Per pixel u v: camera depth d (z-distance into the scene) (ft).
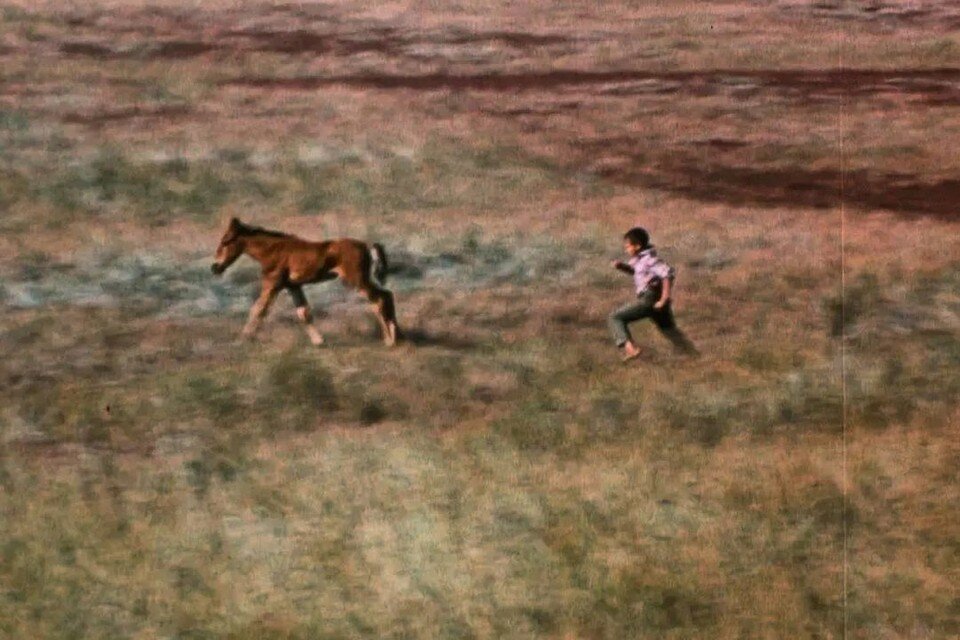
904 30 131.85
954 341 61.72
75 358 60.54
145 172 89.10
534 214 82.79
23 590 39.47
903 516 43.39
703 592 38.63
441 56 122.62
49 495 46.16
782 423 51.47
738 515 43.24
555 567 39.96
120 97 107.14
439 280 71.26
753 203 86.58
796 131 102.12
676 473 46.55
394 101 107.76
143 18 133.69
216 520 43.91
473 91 111.55
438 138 97.35
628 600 38.14
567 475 46.65
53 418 53.21
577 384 55.83
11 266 72.43
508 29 131.13
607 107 107.55
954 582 39.47
